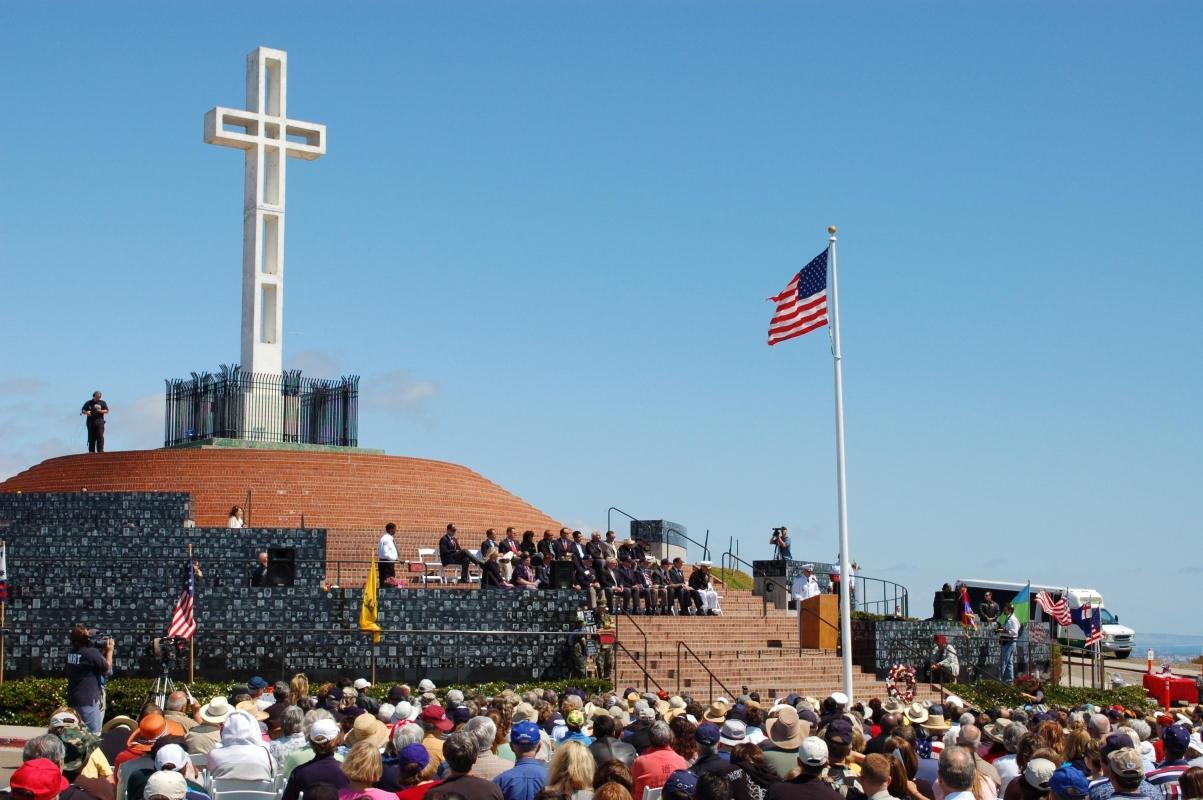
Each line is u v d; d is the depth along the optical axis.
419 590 31.39
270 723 16.12
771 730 14.07
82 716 20.53
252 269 43.47
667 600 35.69
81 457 42.31
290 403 42.81
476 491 43.44
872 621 36.53
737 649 34.16
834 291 29.59
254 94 43.94
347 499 40.19
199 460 40.59
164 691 27.84
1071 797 11.02
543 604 32.19
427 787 11.83
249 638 30.27
